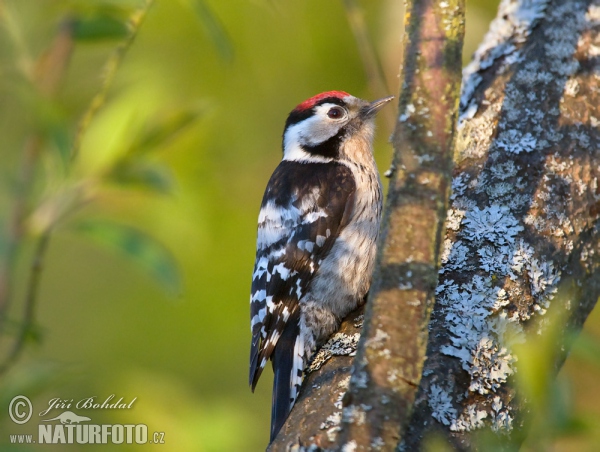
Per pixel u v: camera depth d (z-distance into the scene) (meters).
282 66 9.95
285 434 5.35
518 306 5.68
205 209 9.03
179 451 6.53
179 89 9.46
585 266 6.21
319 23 9.87
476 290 5.75
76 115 7.95
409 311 4.19
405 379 4.14
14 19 7.26
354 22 7.55
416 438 4.99
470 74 7.25
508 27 7.34
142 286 10.85
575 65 6.94
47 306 11.13
